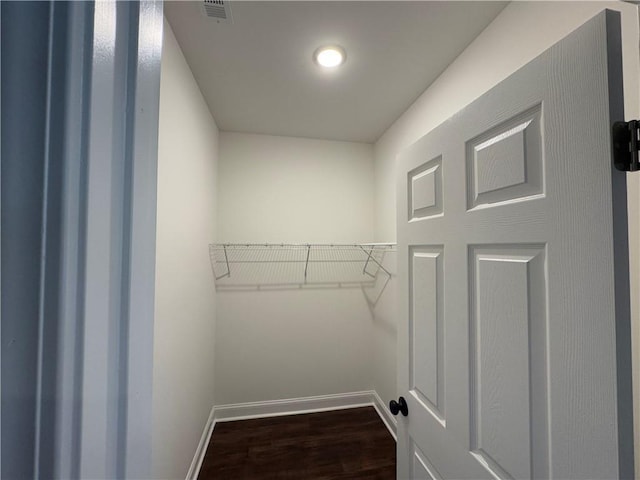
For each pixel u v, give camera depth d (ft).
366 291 8.27
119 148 1.03
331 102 6.17
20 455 0.85
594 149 1.62
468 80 4.44
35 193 0.86
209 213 6.57
